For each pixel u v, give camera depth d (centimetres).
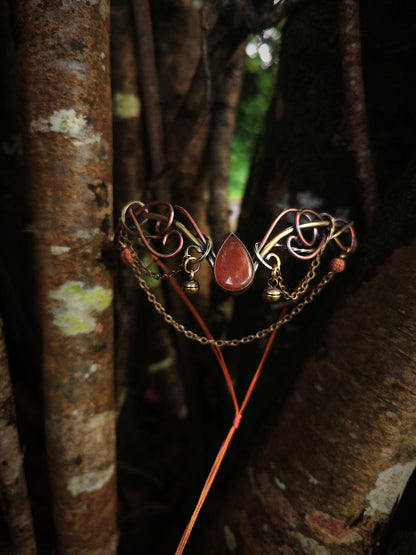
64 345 34
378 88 38
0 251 60
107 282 34
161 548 47
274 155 43
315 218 33
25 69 30
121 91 43
